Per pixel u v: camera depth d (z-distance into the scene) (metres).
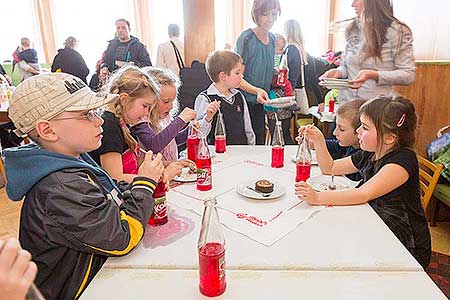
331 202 1.29
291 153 1.97
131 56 4.36
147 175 1.11
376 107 1.45
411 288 0.85
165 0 6.48
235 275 0.90
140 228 1.02
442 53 3.27
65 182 0.95
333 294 0.83
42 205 0.94
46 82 1.00
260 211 1.25
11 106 1.00
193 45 3.35
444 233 2.58
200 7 3.28
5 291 0.57
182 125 1.80
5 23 6.77
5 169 1.02
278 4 2.58
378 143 1.46
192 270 0.93
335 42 6.12
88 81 5.61
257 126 2.72
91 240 0.93
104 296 0.84
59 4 6.65
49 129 1.00
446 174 2.40
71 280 0.98
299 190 1.29
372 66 2.19
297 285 0.86
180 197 1.38
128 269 0.94
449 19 3.14
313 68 4.11
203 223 0.89
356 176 1.81
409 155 1.40
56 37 6.80
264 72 2.73
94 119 1.07
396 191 1.37
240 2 6.35
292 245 1.03
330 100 3.41
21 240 1.01
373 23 2.09
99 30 6.70
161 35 6.62
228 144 2.33
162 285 0.88
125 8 6.58
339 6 5.96
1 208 3.07
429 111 2.73
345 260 0.96
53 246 0.96
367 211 1.25
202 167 1.42
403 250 1.00
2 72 5.68
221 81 2.31
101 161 1.42
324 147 1.65
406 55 2.10
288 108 3.09
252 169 1.70
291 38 3.74
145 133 1.70
